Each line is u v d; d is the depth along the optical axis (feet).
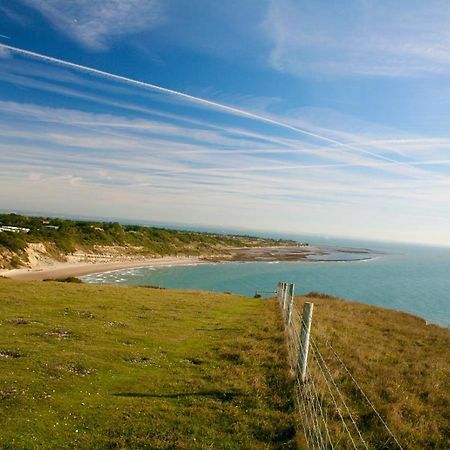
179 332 72.69
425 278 508.94
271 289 362.12
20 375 44.86
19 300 90.02
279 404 39.81
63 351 54.65
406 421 36.81
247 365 52.65
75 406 38.73
